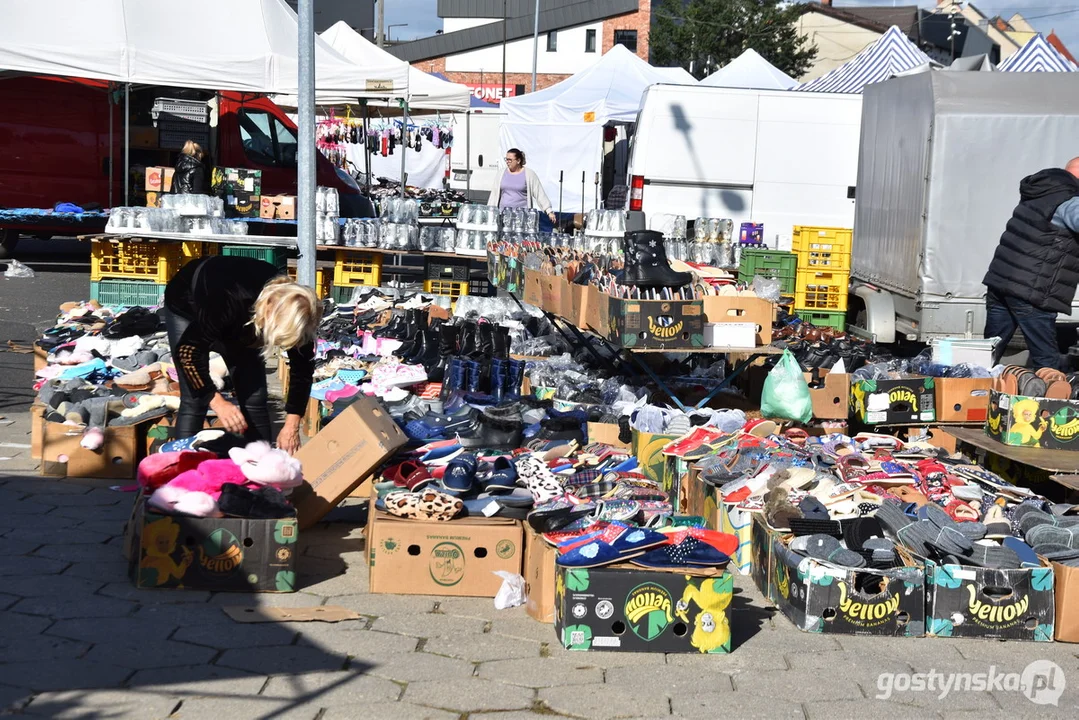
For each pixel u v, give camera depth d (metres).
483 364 7.92
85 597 4.54
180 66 13.51
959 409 7.31
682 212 13.65
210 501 4.68
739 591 5.13
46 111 16.66
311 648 4.18
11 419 7.58
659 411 6.65
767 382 6.76
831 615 4.60
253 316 4.89
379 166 34.12
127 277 11.82
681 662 4.25
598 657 4.26
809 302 11.94
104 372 7.35
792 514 5.07
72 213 16.16
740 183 13.60
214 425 6.31
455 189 30.44
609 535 4.42
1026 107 10.12
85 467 6.23
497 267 10.82
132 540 4.81
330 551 5.30
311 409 7.25
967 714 3.92
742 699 3.94
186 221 12.11
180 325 5.18
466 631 4.45
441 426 6.44
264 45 13.98
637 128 13.82
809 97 13.52
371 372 7.84
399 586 4.79
